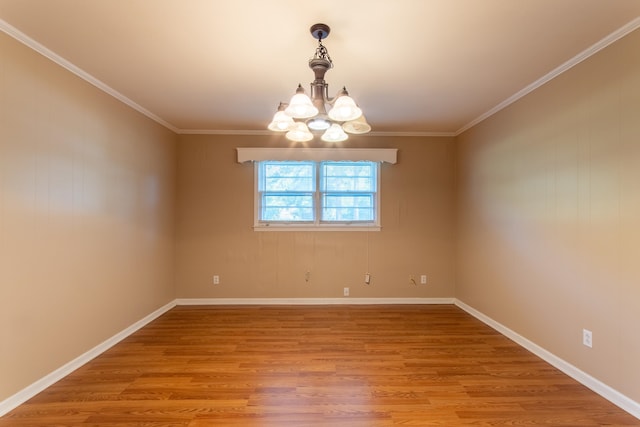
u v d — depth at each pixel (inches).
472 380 92.6
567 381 92.0
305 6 69.7
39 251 87.0
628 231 77.8
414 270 174.7
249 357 107.2
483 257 145.3
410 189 174.7
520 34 80.5
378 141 173.5
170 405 80.0
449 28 78.0
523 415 76.6
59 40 83.4
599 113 85.6
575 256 93.4
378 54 90.5
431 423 73.6
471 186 156.9
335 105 64.8
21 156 81.7
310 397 83.7
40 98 87.0
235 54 90.8
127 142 127.3
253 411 77.8
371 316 151.6
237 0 67.5
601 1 67.7
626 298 78.2
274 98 124.3
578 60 91.7
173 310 161.0
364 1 68.1
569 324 95.6
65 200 96.1
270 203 174.9
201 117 147.7
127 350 112.9
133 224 131.6
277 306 168.1
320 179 174.7
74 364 98.7
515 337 121.4
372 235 173.9
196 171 171.0
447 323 142.2
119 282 122.3
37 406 79.5
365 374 95.8
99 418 74.8
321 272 172.9
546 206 105.5
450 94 119.3
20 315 81.6
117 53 90.3
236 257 171.8
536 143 110.3
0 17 73.7
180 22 75.7
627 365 77.9
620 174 79.7
